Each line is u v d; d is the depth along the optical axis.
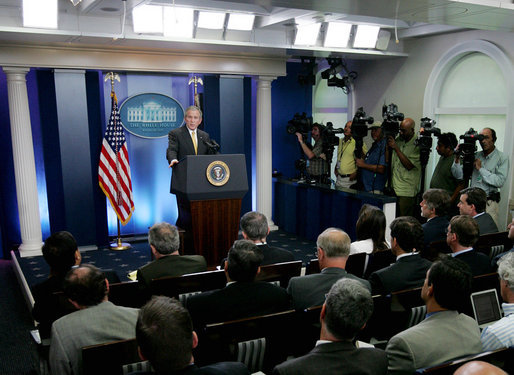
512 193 5.76
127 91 6.59
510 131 5.75
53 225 6.32
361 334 2.22
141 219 6.92
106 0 4.42
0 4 4.76
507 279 1.96
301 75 7.29
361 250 3.29
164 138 6.91
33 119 6.31
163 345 1.25
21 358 3.59
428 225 3.74
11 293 5.00
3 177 6.23
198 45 5.86
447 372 1.42
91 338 1.92
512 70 5.69
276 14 5.46
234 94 6.88
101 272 2.03
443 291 1.73
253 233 3.04
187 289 2.60
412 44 6.99
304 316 2.03
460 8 3.98
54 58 5.71
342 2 3.80
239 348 1.91
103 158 6.11
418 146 5.96
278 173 7.74
